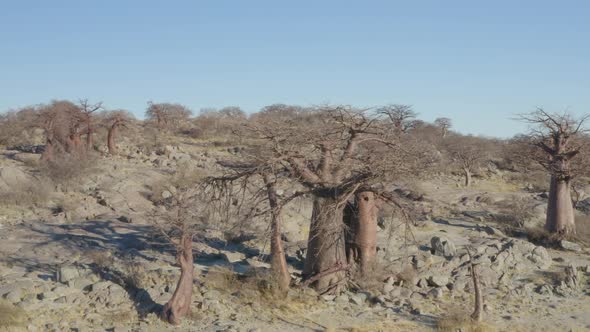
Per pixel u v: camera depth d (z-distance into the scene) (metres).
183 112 60.56
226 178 16.44
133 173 32.81
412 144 17.33
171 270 16.81
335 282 16.42
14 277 15.95
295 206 25.20
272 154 15.73
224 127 54.03
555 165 25.45
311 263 16.67
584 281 19.89
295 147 15.77
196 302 14.82
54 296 14.66
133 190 29.22
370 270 17.31
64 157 31.30
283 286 16.00
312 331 13.84
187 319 13.91
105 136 45.25
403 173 15.79
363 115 16.09
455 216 29.61
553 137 25.67
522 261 21.25
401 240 22.09
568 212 25.58
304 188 16.81
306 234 22.73
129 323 13.55
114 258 17.88
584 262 22.50
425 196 32.97
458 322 14.73
